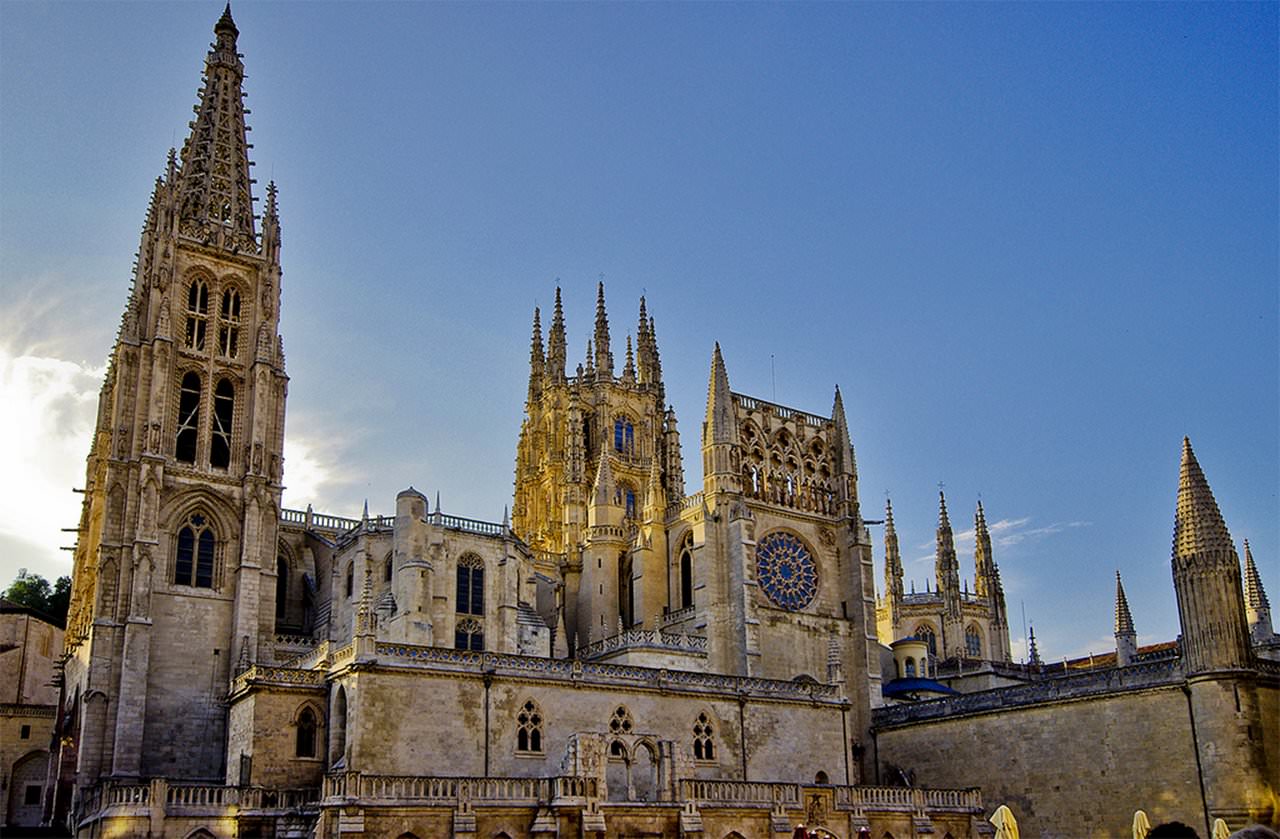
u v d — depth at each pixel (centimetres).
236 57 11438
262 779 7288
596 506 11988
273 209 10794
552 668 7825
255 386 10000
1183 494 7769
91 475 10319
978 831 8494
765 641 10494
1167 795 7588
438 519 9894
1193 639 7531
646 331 15575
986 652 14375
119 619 8806
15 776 10806
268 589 9462
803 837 6819
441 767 7119
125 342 9612
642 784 7975
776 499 11206
